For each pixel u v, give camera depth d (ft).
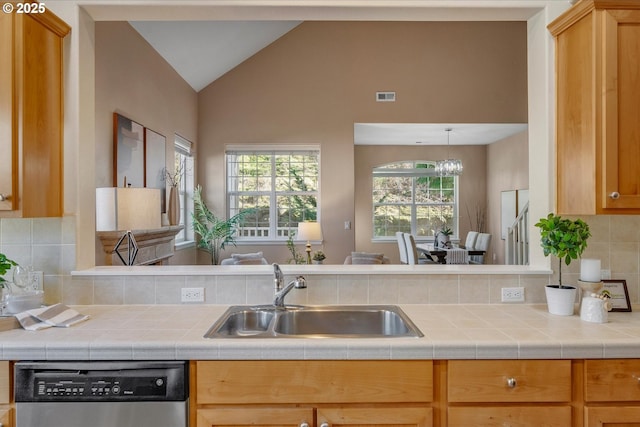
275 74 19.66
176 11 6.57
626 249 6.45
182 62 16.10
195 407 4.64
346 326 6.25
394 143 26.63
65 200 6.36
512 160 23.45
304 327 6.24
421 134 23.00
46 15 5.73
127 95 11.89
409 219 27.91
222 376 4.62
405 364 4.65
